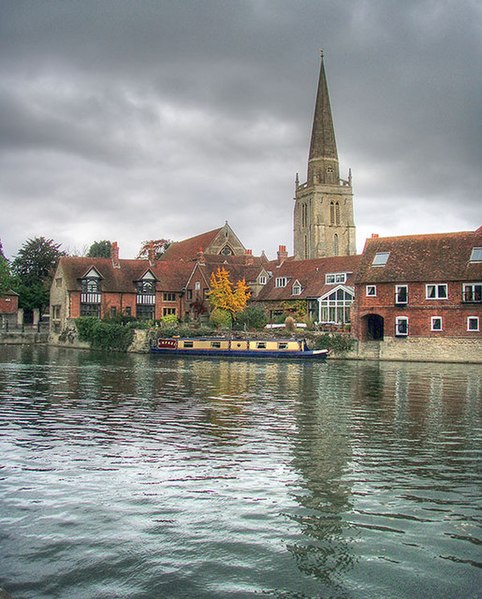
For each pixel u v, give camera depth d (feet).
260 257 288.30
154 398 87.61
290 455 53.98
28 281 299.17
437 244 182.29
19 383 104.22
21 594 29.96
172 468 49.65
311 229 375.86
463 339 167.32
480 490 44.60
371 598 30.01
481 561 33.65
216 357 173.78
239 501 42.04
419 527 37.91
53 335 244.83
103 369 132.98
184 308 256.93
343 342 178.50
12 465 50.21
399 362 167.32
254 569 32.60
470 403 84.58
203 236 320.29
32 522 38.19
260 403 83.71
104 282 242.58
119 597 29.86
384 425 67.92
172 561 33.37
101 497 42.65
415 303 174.81
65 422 68.13
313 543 35.60
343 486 45.34
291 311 219.00
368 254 189.57
